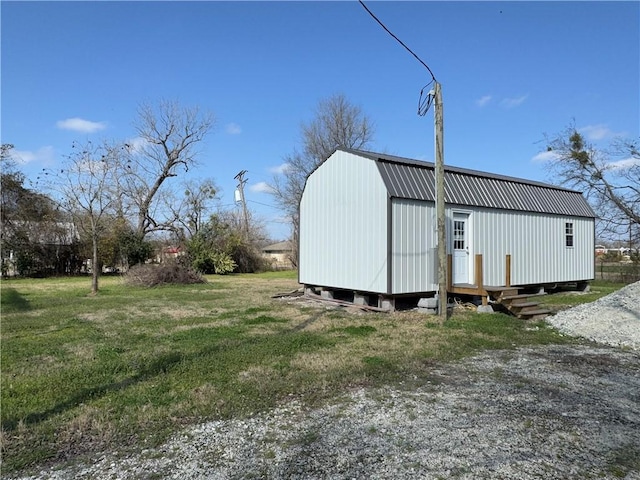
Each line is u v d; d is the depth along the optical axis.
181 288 17.83
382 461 3.06
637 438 3.44
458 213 11.54
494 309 10.25
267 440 3.40
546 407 4.12
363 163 10.92
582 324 7.96
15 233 25.53
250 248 33.50
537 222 13.76
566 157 22.12
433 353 6.16
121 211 24.64
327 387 4.68
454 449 3.24
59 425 3.65
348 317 9.60
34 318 9.40
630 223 21.23
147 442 3.36
